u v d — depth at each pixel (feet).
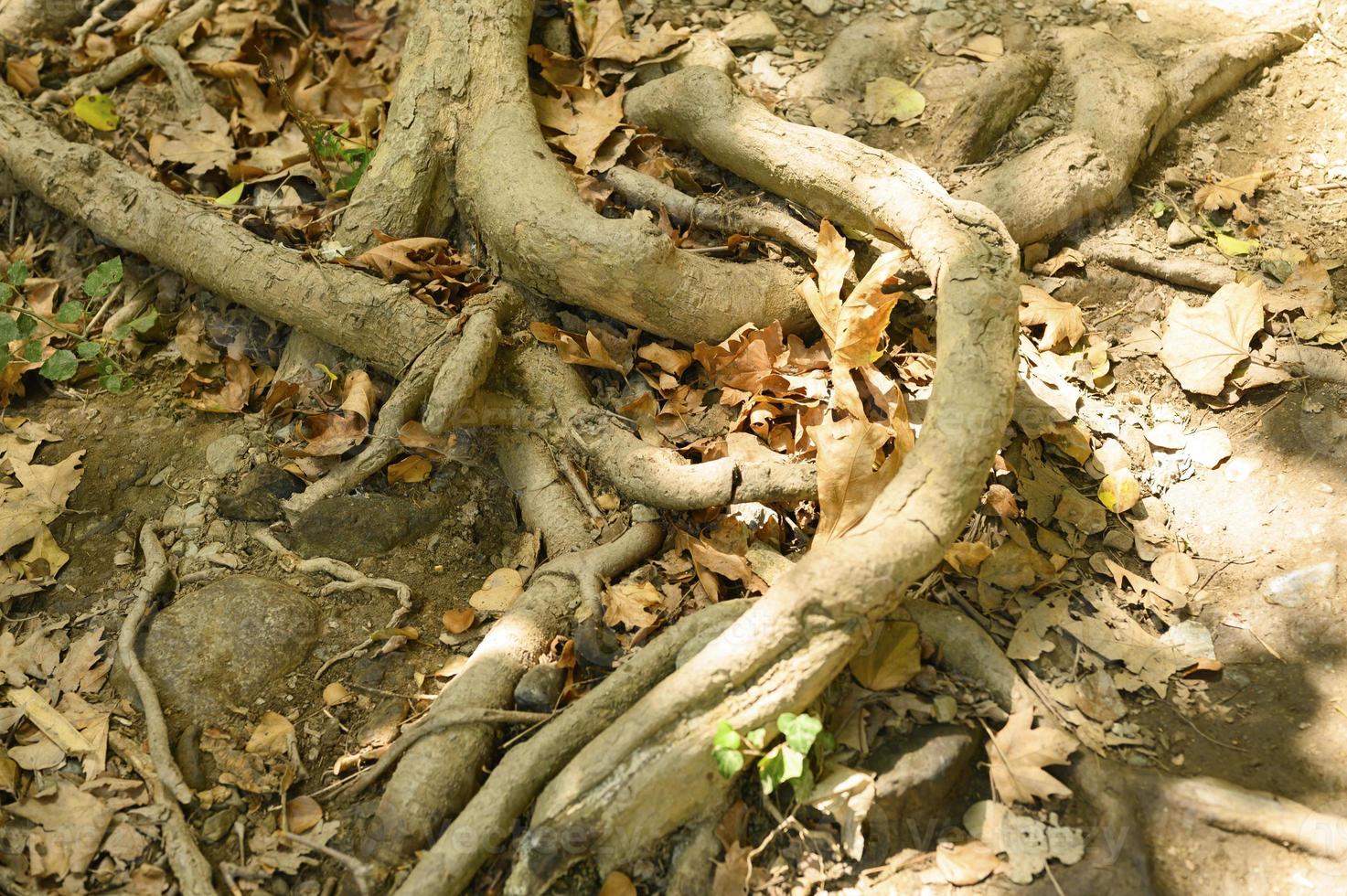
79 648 5.63
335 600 5.80
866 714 5.41
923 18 7.15
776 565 5.67
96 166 6.47
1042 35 7.09
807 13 7.22
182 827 5.24
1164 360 6.30
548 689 5.46
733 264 6.22
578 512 5.93
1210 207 6.68
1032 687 5.53
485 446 6.13
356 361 6.26
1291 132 6.96
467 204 6.37
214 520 5.98
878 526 5.29
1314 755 5.40
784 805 5.28
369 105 6.91
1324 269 6.43
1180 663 5.62
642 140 6.67
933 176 6.68
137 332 6.43
